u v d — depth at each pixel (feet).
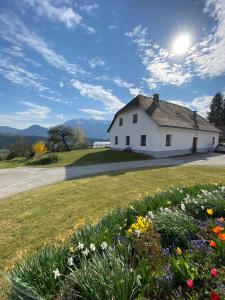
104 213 20.12
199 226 11.21
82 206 22.85
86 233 10.58
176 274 7.58
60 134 154.92
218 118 217.15
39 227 18.15
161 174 40.19
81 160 77.30
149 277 7.39
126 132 93.25
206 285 7.13
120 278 6.96
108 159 75.97
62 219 19.56
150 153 80.28
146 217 11.69
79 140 160.86
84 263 8.02
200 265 7.99
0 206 25.32
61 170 57.11
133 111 88.79
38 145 102.12
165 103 101.14
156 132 77.66
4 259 13.51
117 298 6.47
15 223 19.45
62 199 26.12
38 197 28.19
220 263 8.06
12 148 131.23
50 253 8.91
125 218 12.69
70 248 9.18
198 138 98.63
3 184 41.88
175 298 6.78
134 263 8.59
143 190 28.14
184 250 9.63
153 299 6.98
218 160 68.80
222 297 6.36
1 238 16.58
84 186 32.81
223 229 10.01
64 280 7.86
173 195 16.16
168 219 11.29
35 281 7.64
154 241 9.21
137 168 52.49
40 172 55.57
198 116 114.11
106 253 8.84
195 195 16.26
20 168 67.72
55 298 7.20
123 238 10.26
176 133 85.66
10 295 7.75
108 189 29.73
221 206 13.30
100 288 6.80
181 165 56.34
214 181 32.71
